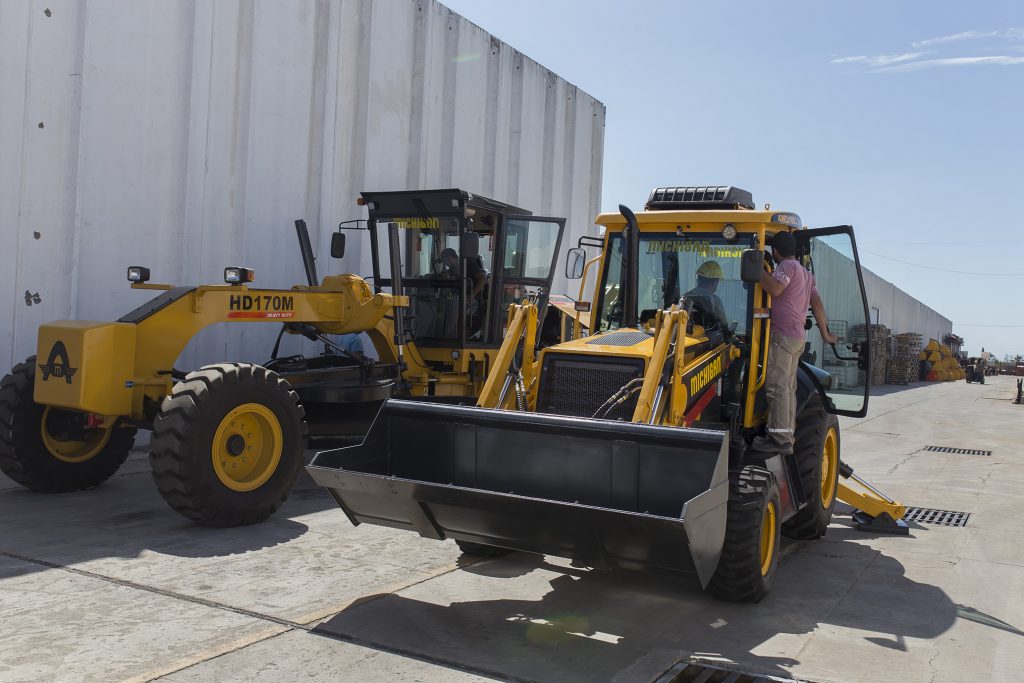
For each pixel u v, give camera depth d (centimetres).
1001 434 1415
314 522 569
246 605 400
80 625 366
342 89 966
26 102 693
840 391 552
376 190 1014
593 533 355
